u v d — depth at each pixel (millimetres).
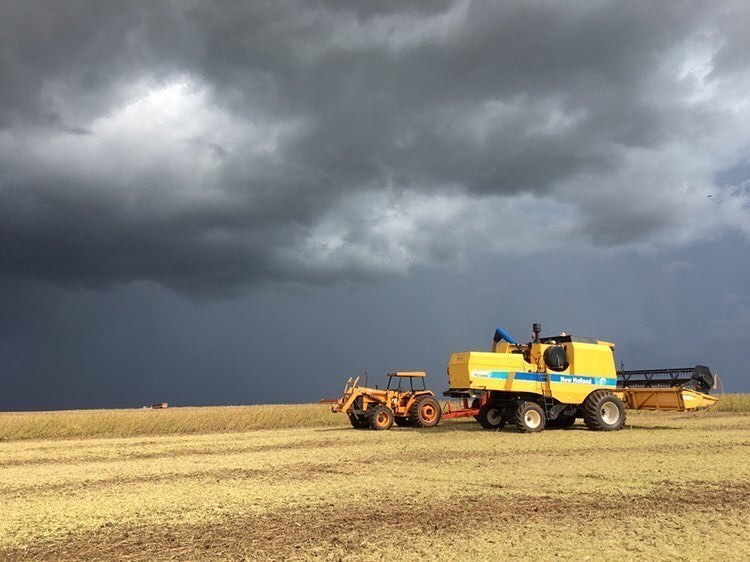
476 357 18172
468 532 6695
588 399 18250
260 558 6023
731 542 6156
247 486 9750
